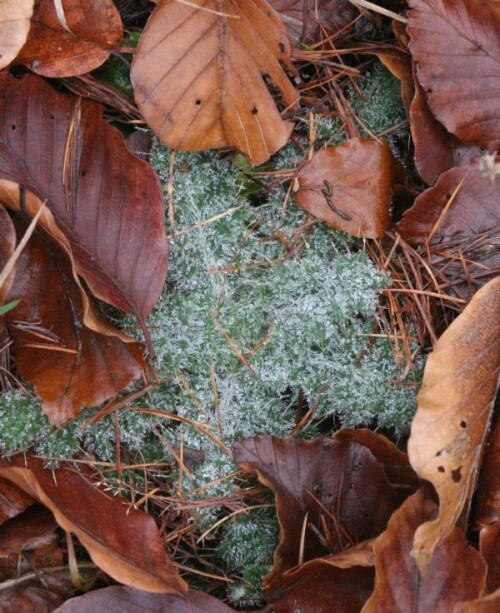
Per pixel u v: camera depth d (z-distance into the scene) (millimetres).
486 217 427
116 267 407
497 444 404
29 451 410
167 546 417
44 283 408
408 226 427
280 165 434
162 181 424
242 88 409
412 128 425
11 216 409
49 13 407
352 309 425
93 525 397
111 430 418
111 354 407
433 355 396
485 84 422
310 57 436
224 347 422
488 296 400
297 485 414
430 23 418
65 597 406
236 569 420
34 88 404
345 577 400
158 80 404
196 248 424
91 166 406
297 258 430
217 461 420
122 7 431
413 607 389
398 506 412
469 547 396
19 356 408
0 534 405
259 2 401
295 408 433
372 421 434
